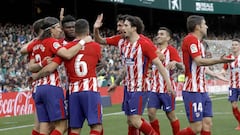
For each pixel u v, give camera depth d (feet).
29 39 127.85
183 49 36.68
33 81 37.73
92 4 176.14
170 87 36.40
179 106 102.73
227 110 89.61
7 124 71.41
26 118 81.00
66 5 166.61
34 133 39.17
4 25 134.62
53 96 34.99
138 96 36.50
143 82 36.58
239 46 61.21
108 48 142.72
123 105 38.09
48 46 34.68
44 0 159.53
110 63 134.10
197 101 36.50
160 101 46.68
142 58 36.29
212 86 148.66
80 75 34.12
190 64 36.29
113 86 40.16
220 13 194.18
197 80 36.47
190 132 37.01
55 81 35.32
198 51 35.40
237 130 58.18
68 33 36.55
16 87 101.30
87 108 34.14
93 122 33.96
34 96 37.42
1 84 98.43
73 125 34.68
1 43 115.44
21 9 152.15
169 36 48.19
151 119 46.62
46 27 35.24
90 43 34.55
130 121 37.76
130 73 36.73
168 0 166.40
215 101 116.57
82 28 34.42
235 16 224.53
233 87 61.21
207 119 37.70
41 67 34.78
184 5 176.14
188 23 36.63
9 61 109.91
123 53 37.35
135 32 36.68
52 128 36.50
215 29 219.61
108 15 179.63
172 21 205.46
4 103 84.58
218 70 147.64
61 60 34.42
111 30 171.83
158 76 46.19
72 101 34.50
